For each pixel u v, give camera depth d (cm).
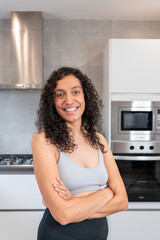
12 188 228
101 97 284
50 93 109
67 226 104
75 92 109
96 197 105
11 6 243
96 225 107
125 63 229
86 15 270
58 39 281
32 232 229
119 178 121
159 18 278
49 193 99
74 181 105
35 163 105
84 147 114
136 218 227
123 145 229
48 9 251
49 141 105
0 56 279
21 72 255
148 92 229
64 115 108
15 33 254
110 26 282
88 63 283
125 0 231
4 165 227
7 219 228
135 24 282
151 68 229
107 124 238
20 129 283
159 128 231
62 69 112
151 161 230
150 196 229
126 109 230
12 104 282
